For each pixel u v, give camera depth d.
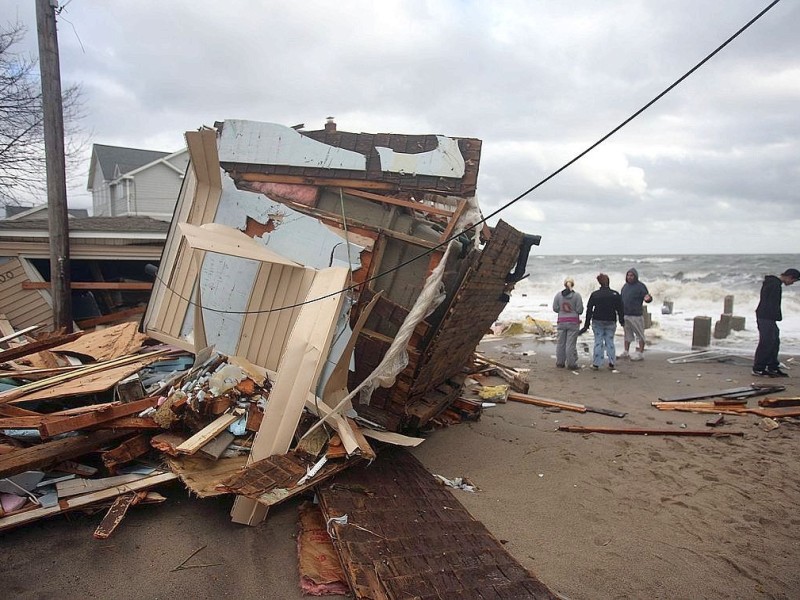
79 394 4.80
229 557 3.79
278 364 5.78
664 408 8.27
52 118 8.62
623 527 4.62
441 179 5.75
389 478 4.95
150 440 4.66
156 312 7.13
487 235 6.11
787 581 3.87
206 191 6.57
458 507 4.70
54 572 3.53
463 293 5.64
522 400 8.74
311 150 6.25
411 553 3.68
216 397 4.91
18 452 4.13
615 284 30.66
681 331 15.62
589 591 3.70
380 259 5.85
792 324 15.69
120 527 4.06
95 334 7.14
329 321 5.05
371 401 5.84
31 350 5.30
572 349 11.15
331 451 4.60
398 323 5.70
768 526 4.67
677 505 5.04
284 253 6.14
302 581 3.54
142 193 30.48
